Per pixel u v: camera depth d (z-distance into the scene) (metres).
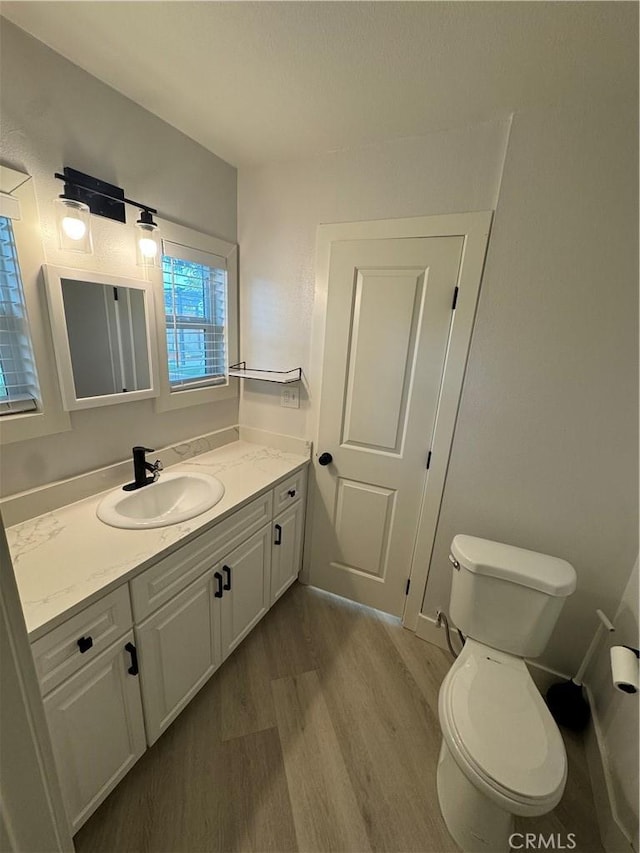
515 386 1.45
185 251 1.62
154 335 1.54
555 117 1.21
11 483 1.17
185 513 1.30
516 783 0.93
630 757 1.09
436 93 1.18
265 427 2.11
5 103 0.99
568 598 1.52
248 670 1.64
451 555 1.50
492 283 1.41
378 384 1.73
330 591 2.13
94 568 1.01
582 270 1.27
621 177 1.17
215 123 1.43
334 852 1.07
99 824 1.09
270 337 1.97
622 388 1.30
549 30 0.91
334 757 1.31
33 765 0.50
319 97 1.24
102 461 1.44
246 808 1.15
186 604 1.27
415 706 1.52
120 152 1.29
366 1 0.86
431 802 1.20
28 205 1.07
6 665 0.45
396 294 1.60
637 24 0.87
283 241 1.81
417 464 1.73
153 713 1.21
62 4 0.91
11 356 1.12
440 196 1.44
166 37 1.00
